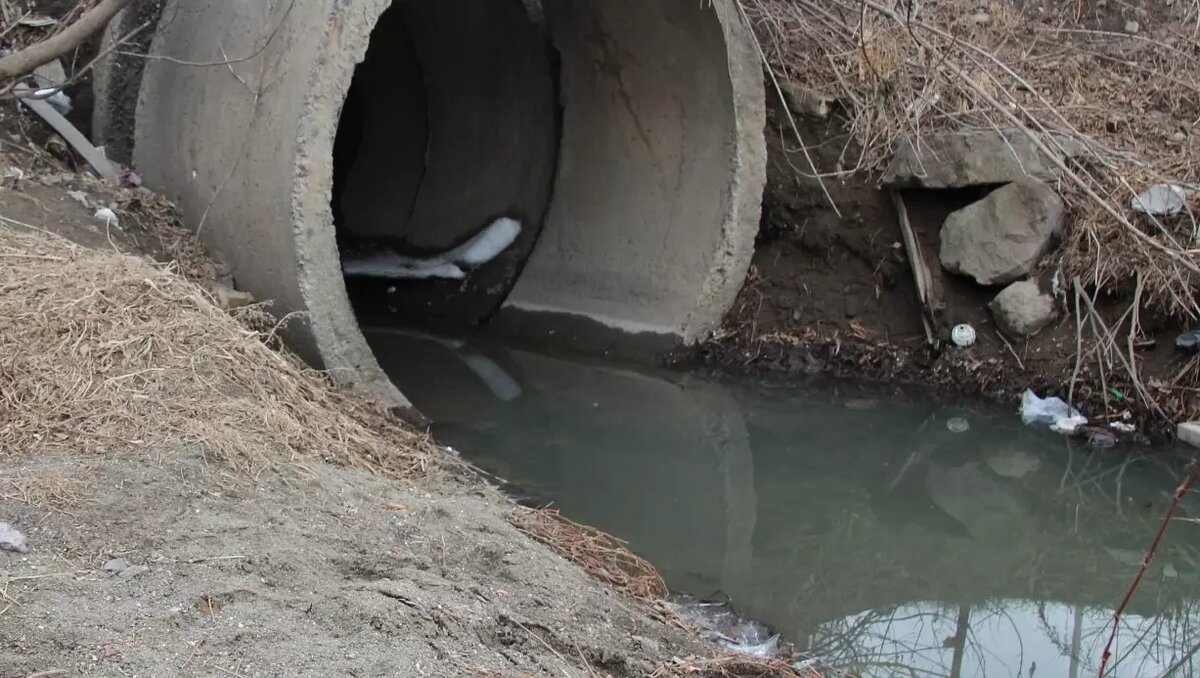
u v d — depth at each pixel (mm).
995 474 6539
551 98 7996
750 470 6523
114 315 5734
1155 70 7516
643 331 7480
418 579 5059
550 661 4727
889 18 7465
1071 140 7031
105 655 3896
